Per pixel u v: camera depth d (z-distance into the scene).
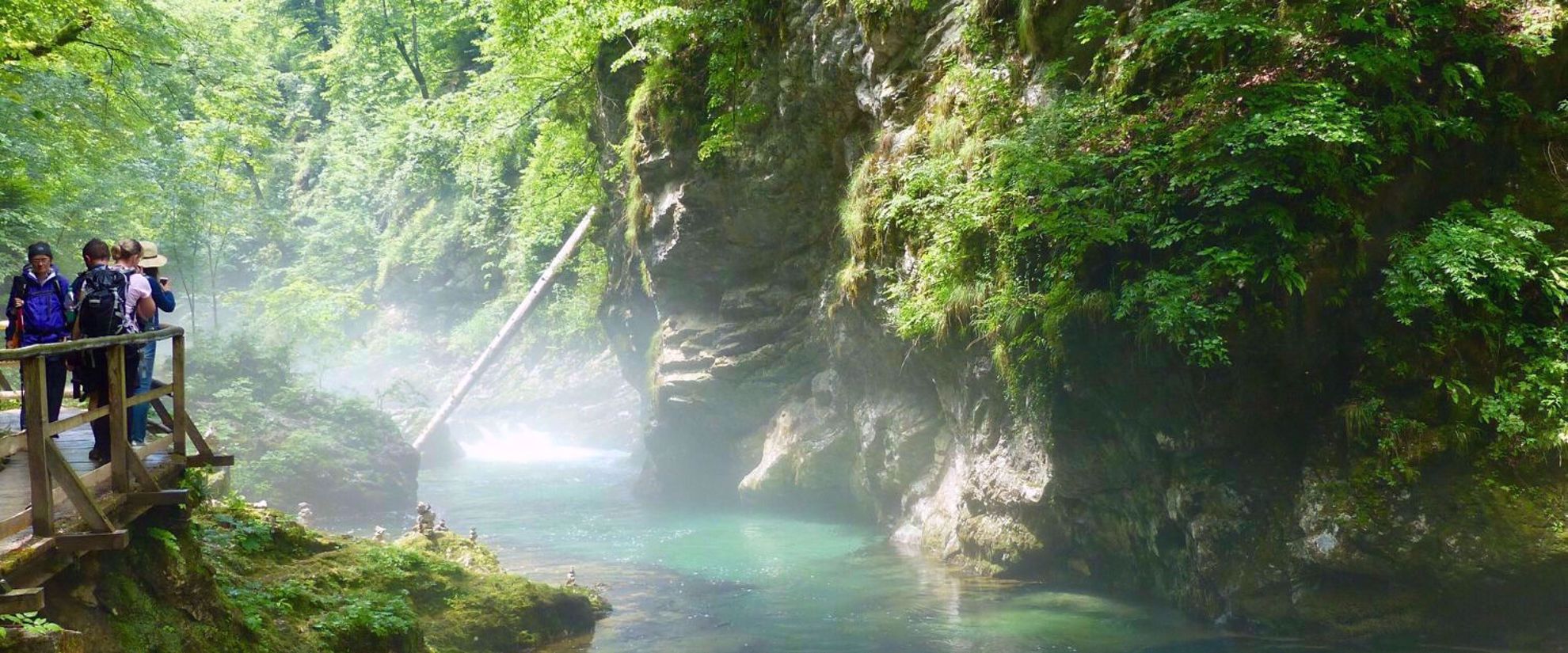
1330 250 11.70
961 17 16.31
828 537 18.94
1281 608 12.09
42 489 6.44
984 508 15.95
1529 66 11.98
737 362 21.69
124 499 7.44
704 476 23.61
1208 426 12.37
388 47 43.84
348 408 24.64
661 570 16.44
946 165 15.34
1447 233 11.48
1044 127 13.58
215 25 33.84
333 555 12.43
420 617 12.03
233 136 31.17
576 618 13.23
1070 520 14.75
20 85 20.02
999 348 14.48
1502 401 11.21
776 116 19.73
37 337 8.61
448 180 44.00
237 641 8.75
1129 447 13.51
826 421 20.62
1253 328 11.81
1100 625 12.70
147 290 9.53
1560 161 12.02
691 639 12.67
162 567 8.16
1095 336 12.98
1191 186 12.14
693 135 21.16
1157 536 13.57
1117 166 12.90
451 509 22.58
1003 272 14.14
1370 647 11.42
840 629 12.91
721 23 19.78
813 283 20.67
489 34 32.75
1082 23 13.55
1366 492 11.50
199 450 8.94
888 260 16.92
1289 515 12.08
